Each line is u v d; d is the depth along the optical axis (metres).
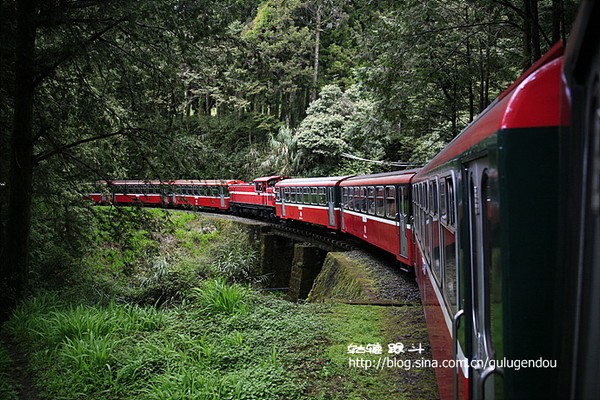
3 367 6.67
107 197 13.98
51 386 6.03
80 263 15.03
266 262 22.52
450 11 11.38
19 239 10.09
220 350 6.79
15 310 9.16
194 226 26.36
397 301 9.54
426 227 6.93
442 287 4.62
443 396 4.29
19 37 9.48
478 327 2.92
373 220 14.58
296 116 35.22
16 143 10.07
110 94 11.77
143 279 14.95
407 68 11.15
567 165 1.62
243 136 35.44
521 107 2.13
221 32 9.84
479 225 2.77
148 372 6.21
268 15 31.69
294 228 22.91
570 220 1.56
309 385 5.86
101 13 9.34
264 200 27.00
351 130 18.81
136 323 7.99
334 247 18.39
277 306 9.12
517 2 10.67
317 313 8.79
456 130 14.48
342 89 31.62
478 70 12.66
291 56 31.92
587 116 1.47
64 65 10.21
